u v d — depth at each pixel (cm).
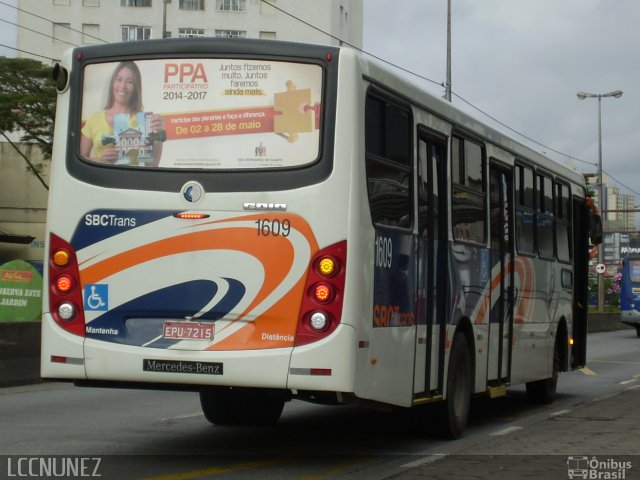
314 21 7619
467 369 1107
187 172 834
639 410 1380
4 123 4188
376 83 867
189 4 7600
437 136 1016
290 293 810
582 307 1706
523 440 1060
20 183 5441
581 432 1130
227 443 1018
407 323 929
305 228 812
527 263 1355
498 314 1227
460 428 1089
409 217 940
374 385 849
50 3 7512
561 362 1582
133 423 1167
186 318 826
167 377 823
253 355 809
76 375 841
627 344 3612
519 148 1320
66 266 851
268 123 828
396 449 1006
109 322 840
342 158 816
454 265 1056
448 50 3766
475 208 1136
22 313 1928
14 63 4212
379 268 860
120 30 7562
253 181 823
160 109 846
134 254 838
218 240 823
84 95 863
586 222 1734
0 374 1620
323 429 1152
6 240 5112
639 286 4369
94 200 848
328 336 803
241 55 838
